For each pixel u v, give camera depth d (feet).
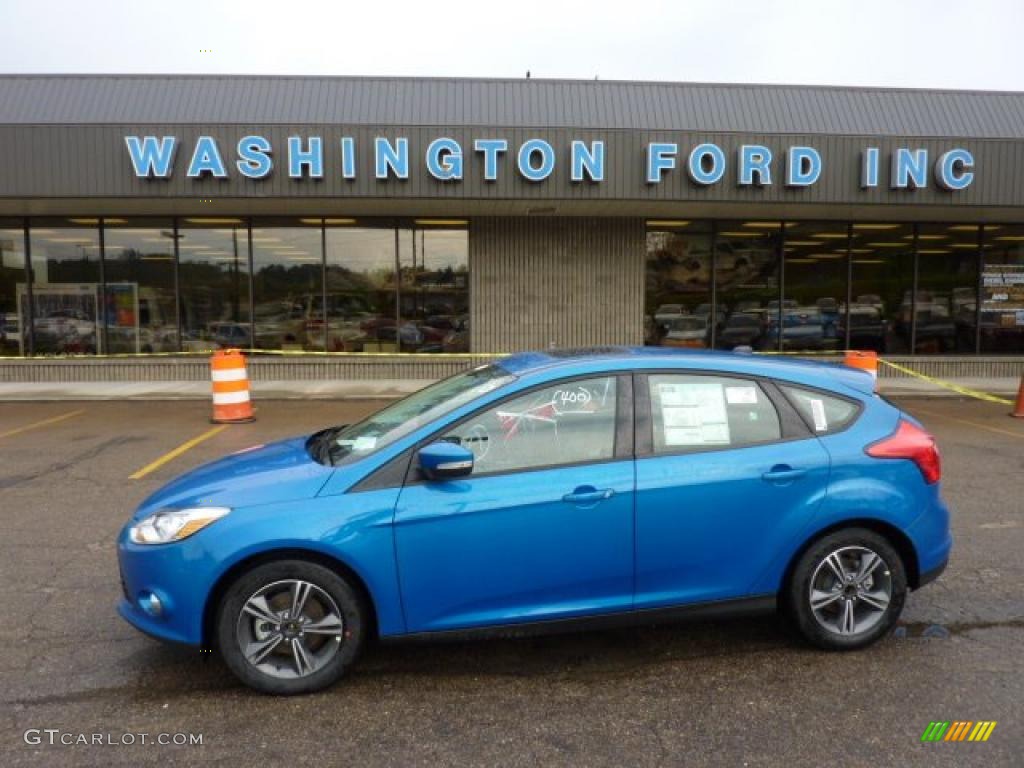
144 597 11.40
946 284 53.21
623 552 11.85
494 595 11.62
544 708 11.07
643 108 46.80
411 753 9.96
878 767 9.62
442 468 11.21
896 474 12.69
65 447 29.53
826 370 13.50
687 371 12.70
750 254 51.80
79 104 45.21
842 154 42.63
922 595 15.11
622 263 50.83
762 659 12.53
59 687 11.64
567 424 12.16
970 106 48.52
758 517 12.21
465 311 51.03
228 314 50.57
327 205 45.62
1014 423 35.58
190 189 41.14
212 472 12.70
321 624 11.37
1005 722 10.64
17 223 49.83
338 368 50.24
